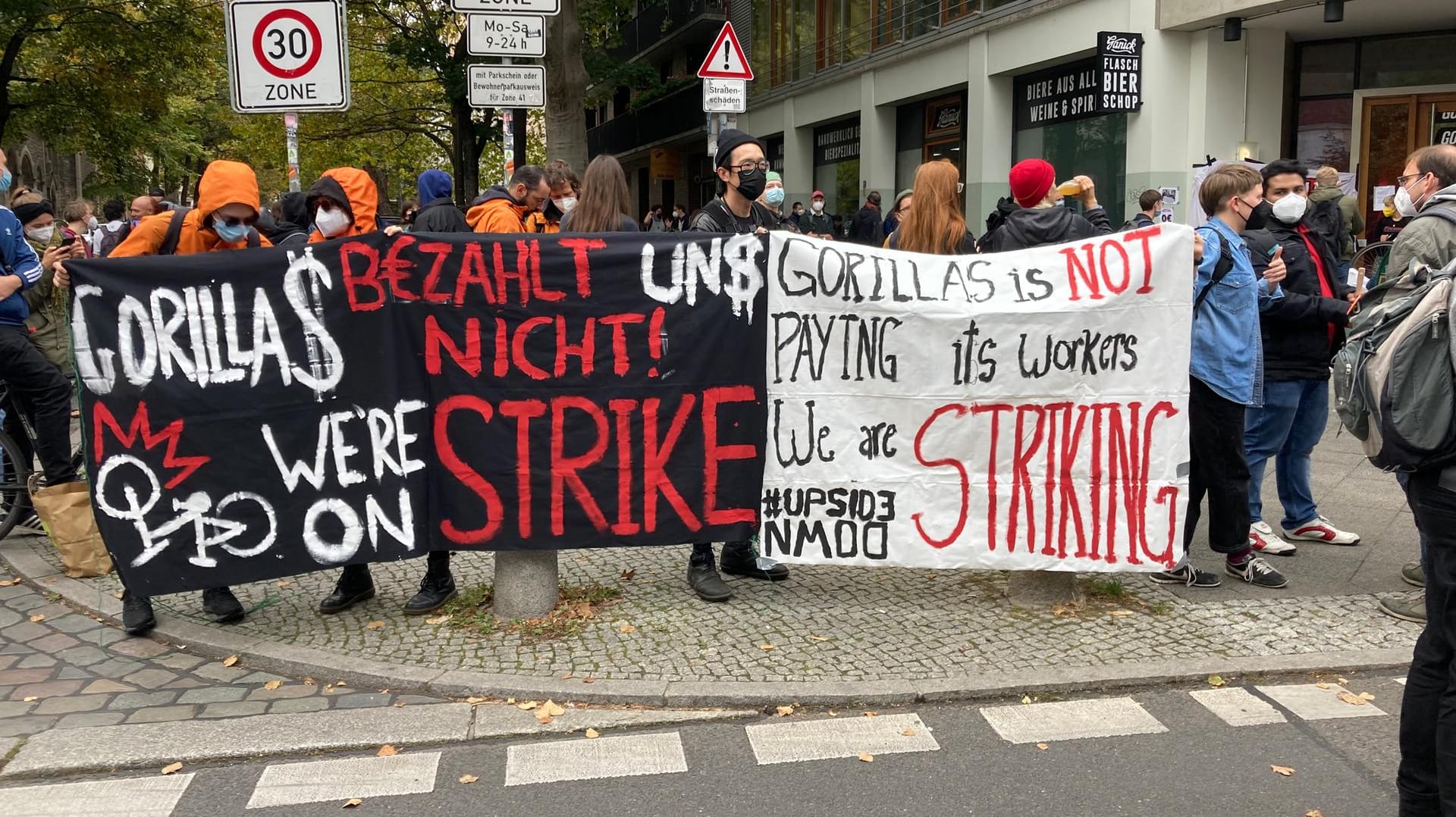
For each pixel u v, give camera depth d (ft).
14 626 15.40
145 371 14.19
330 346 14.44
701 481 15.10
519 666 13.65
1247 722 12.35
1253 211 17.60
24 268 17.21
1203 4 40.32
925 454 15.15
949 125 62.64
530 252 14.55
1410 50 41.96
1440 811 9.82
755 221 17.20
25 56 75.61
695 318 14.87
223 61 84.89
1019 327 14.90
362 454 14.60
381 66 88.89
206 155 123.54
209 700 12.99
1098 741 11.91
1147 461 15.08
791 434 15.14
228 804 10.68
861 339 14.99
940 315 14.90
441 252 14.46
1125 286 14.85
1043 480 15.15
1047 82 52.47
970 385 15.01
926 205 16.06
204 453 14.33
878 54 66.90
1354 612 15.58
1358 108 43.16
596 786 10.99
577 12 63.26
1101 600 16.06
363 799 10.74
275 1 19.17
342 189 15.79
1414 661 9.96
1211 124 42.75
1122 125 46.62
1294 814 10.39
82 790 10.91
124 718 12.46
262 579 14.55
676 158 106.52
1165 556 15.23
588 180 16.30
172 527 14.35
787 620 15.28
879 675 13.37
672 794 10.81
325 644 14.42
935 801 10.65
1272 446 18.02
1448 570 9.34
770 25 86.28
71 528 16.87
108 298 14.06
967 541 15.25
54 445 17.63
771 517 15.26
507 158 27.84
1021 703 12.91
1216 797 10.71
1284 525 19.31
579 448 14.84
